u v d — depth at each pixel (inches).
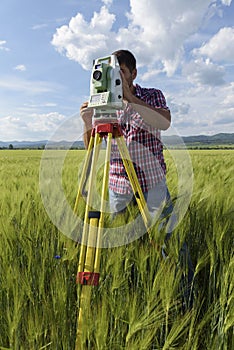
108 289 83.9
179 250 91.6
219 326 74.2
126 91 89.7
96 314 71.6
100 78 85.8
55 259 92.3
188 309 79.3
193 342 72.8
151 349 77.1
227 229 99.3
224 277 79.6
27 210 112.0
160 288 74.2
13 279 82.0
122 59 94.0
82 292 79.8
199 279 99.2
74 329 81.1
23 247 93.7
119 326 72.7
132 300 75.2
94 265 82.2
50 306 80.0
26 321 76.7
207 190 133.0
